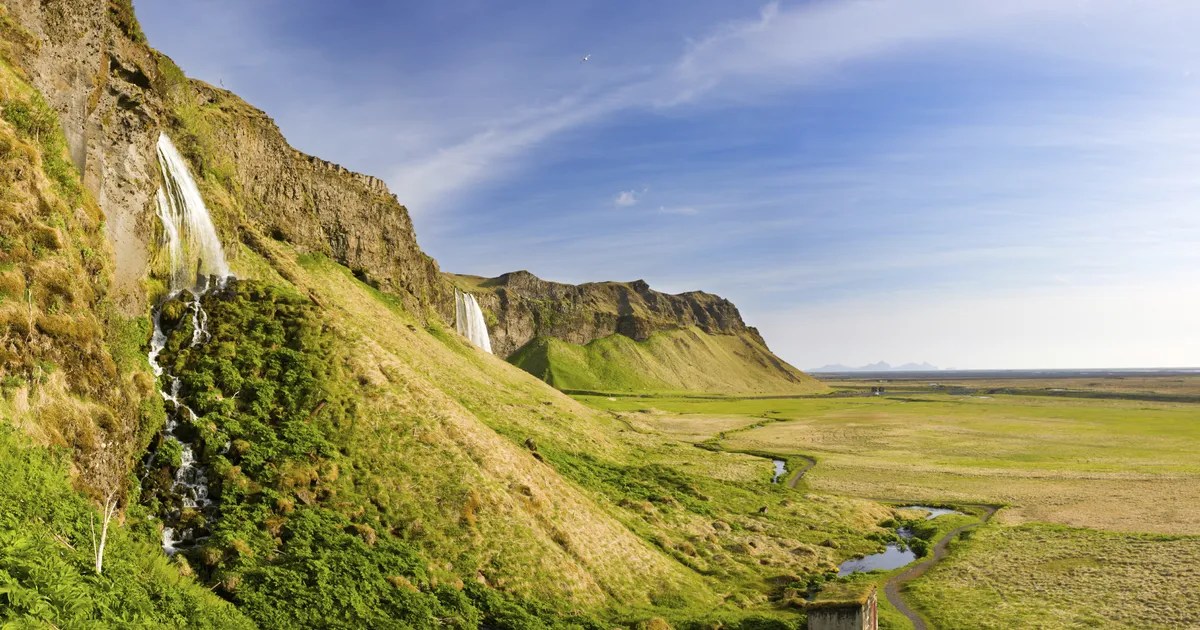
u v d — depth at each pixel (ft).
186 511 102.06
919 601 142.92
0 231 78.69
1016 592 146.30
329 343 157.17
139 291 131.44
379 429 139.03
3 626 44.47
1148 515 213.05
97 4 115.96
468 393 262.26
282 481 115.03
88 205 101.71
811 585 154.10
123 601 61.31
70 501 70.59
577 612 118.11
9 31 96.58
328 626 88.07
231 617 79.15
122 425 94.02
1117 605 135.23
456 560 117.19
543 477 165.27
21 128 91.25
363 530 112.47
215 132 247.09
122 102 127.13
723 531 194.18
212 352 139.64
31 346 77.36
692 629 119.03
